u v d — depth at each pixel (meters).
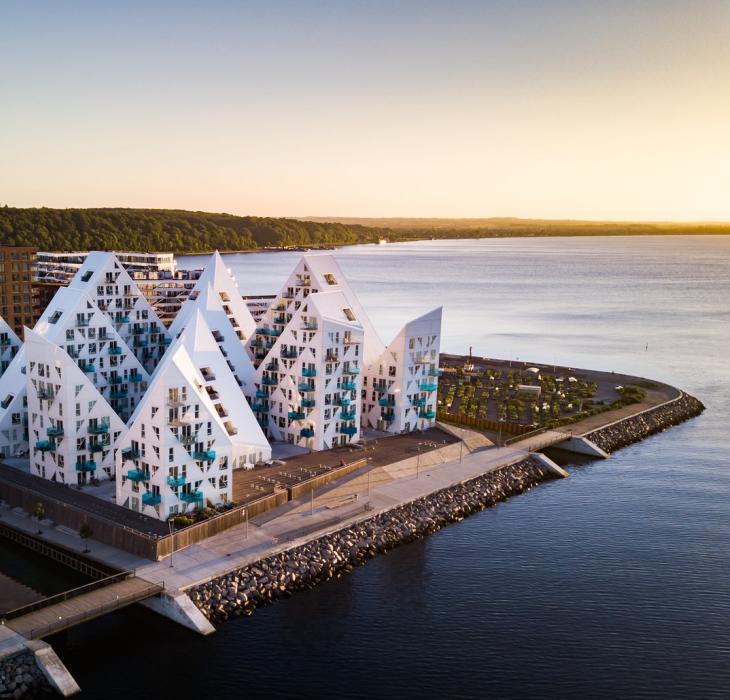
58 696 86.75
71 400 134.38
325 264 187.38
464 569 121.06
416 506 140.00
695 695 90.69
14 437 153.38
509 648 99.31
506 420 196.88
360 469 152.88
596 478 165.88
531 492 157.00
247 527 124.81
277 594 110.12
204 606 103.75
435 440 174.75
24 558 118.50
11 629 92.00
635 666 96.12
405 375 176.62
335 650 97.75
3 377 158.38
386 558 124.06
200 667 93.50
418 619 105.56
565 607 109.88
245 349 189.00
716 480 165.25
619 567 122.81
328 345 158.50
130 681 90.38
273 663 94.75
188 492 124.19
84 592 104.81
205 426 124.75
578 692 90.69
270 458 153.25
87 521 121.50
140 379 167.25
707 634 103.69
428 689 90.69
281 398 166.38
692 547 130.88
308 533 124.19
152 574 108.38
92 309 159.38
